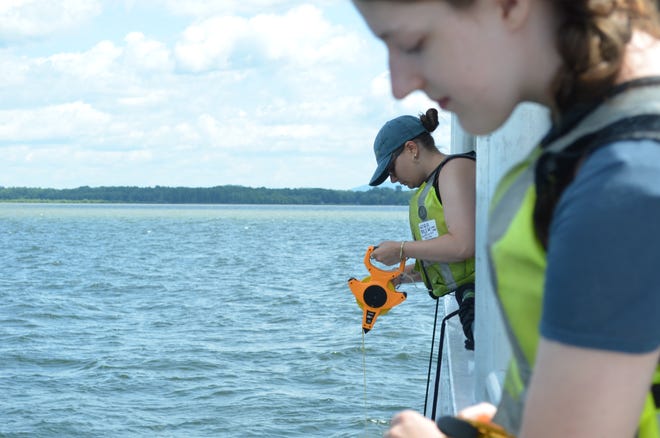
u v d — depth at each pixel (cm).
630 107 91
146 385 1598
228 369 1717
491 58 95
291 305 2683
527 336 104
